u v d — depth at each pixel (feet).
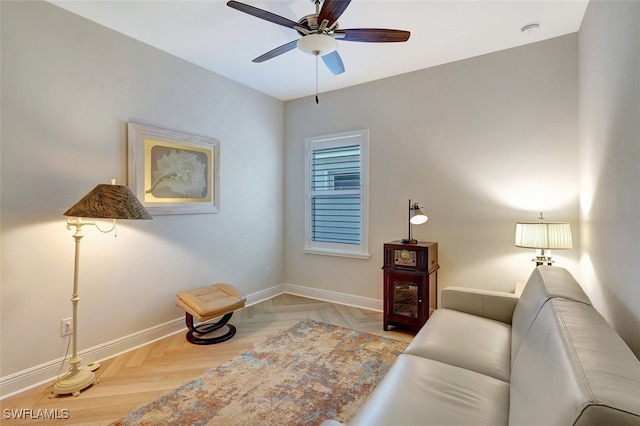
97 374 7.55
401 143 11.43
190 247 10.46
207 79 10.93
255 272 13.05
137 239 9.02
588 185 7.37
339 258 12.96
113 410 6.26
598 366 2.81
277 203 14.15
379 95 11.85
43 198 7.20
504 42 9.18
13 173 6.77
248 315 11.50
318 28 6.38
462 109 10.32
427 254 9.46
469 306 7.52
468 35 8.77
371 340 9.32
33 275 7.07
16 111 6.79
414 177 11.21
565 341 3.36
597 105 6.41
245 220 12.52
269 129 13.61
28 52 6.93
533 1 7.27
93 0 7.22
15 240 6.82
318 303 12.91
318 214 13.61
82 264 7.91
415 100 11.12
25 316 6.96
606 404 2.34
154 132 9.29
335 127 12.94
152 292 9.39
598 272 6.35
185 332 9.99
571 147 8.73
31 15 6.97
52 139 7.32
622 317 4.82
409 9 7.57
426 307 9.48
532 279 6.41
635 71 4.23
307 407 6.30
